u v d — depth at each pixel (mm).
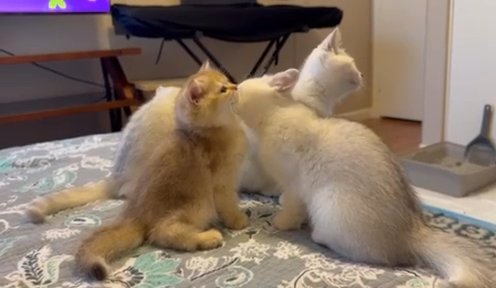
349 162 852
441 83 2143
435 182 1742
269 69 3275
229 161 931
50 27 2561
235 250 855
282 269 784
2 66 2461
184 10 2424
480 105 2021
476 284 710
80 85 2723
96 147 1529
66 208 1070
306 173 897
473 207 1581
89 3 2455
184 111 899
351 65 1075
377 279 744
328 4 3652
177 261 815
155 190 877
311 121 938
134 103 2477
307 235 923
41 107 2359
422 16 3637
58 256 844
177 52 3049
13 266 816
